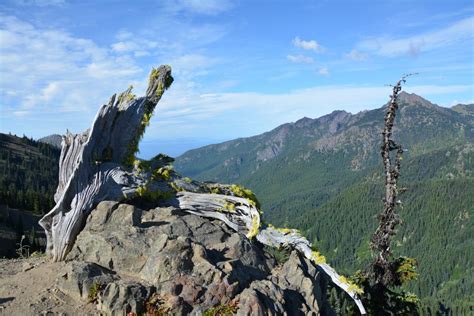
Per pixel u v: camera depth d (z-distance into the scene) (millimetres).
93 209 17359
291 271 16266
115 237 15578
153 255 14383
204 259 14422
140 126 19500
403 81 20344
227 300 13312
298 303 14781
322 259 17188
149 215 17703
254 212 18609
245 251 16719
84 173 17406
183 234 16766
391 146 20844
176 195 19516
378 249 20516
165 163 20438
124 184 18156
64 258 16562
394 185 20516
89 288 13438
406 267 20234
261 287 14172
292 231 18094
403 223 20297
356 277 21188
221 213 19125
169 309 12648
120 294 12938
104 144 18297
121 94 19875
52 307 13000
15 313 12641
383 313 20172
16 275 15266
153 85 20406
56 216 17000
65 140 17812
